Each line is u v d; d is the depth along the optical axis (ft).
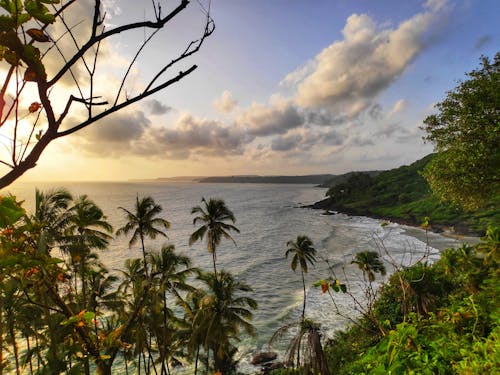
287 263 232.53
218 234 119.44
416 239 293.02
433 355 16.83
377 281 172.04
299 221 429.79
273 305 158.81
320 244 284.61
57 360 7.55
